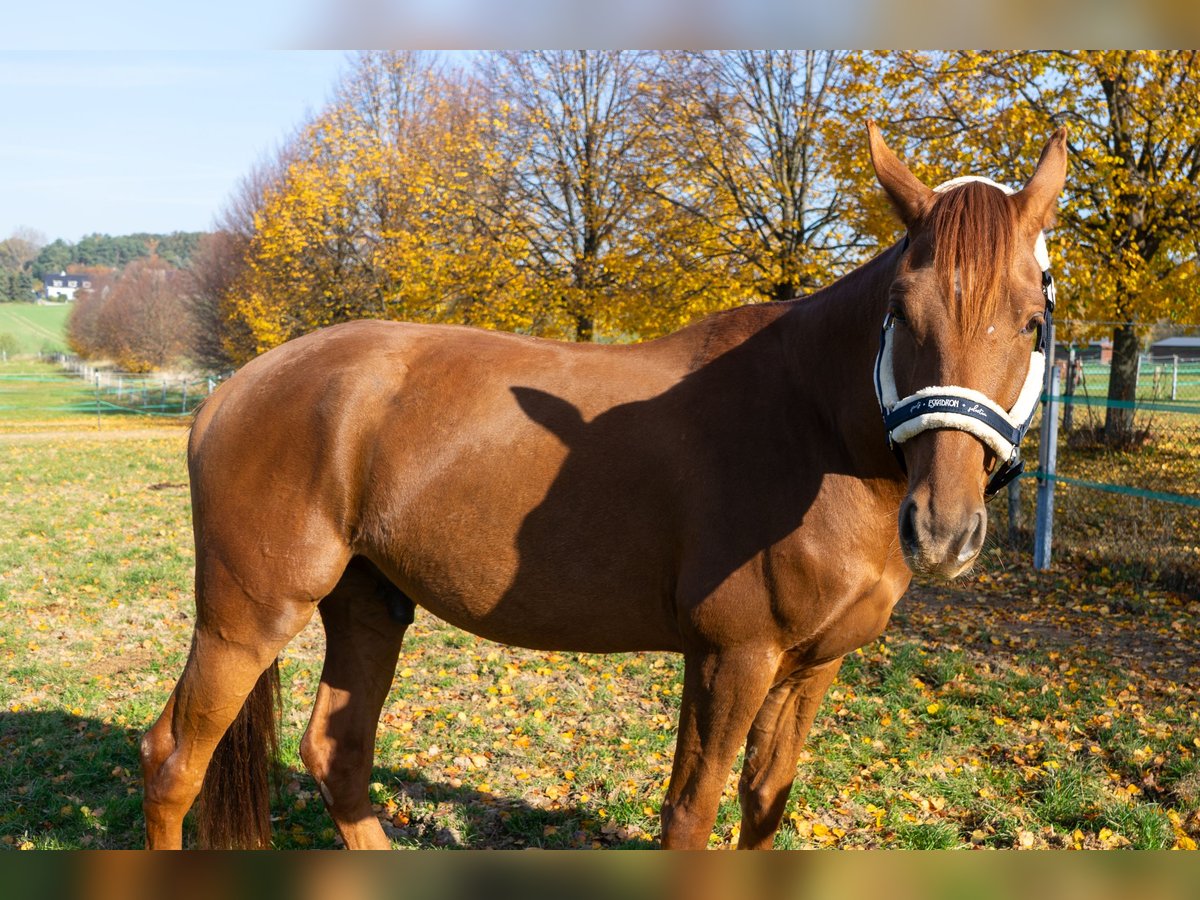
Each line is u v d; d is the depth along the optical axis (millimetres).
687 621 2238
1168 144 9688
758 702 2227
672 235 12555
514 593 2418
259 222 19906
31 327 86625
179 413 29359
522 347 2584
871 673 5129
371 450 2486
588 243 14570
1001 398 1812
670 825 2271
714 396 2334
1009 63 9516
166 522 9773
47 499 11289
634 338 13039
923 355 1821
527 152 14969
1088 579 7180
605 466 2338
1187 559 7066
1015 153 9453
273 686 2793
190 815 3555
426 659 5312
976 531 1709
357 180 18781
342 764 2828
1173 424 8805
